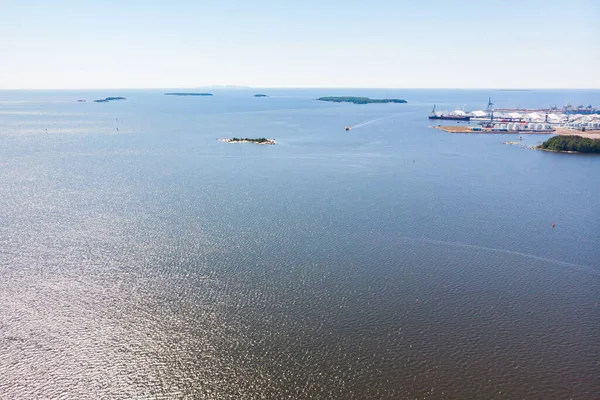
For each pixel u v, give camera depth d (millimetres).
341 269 82875
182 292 73438
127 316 66438
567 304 71938
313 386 52938
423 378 54531
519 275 81625
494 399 51500
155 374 54750
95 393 51750
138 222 106875
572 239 98875
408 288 76250
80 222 106375
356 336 62438
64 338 61094
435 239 98375
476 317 67812
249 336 62094
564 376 55312
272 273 80688
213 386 52906
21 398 50688
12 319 65188
